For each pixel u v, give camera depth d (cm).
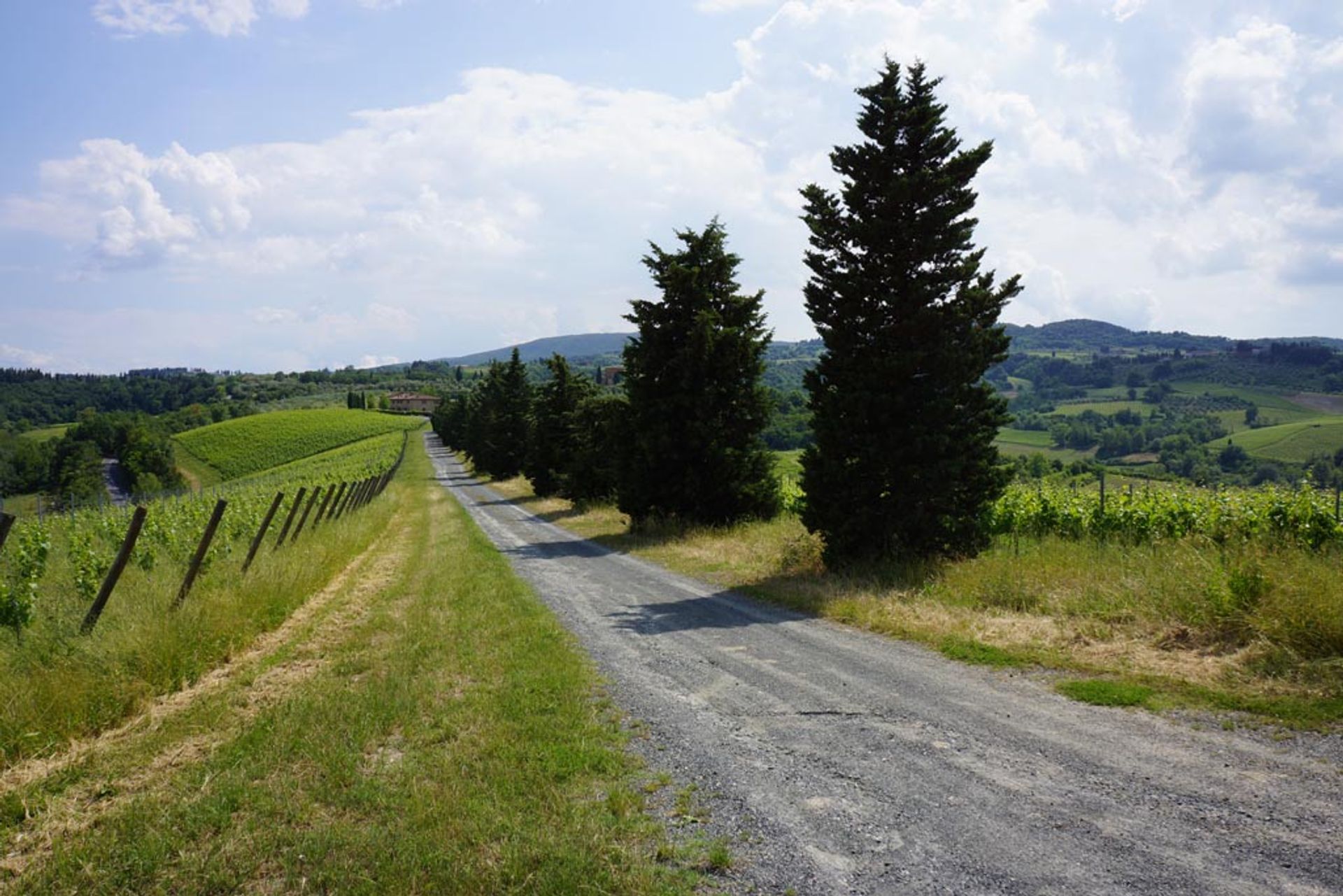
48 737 595
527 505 3766
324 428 12888
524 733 589
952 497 1411
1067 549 1245
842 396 1397
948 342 1371
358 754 548
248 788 498
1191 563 917
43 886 393
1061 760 526
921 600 1091
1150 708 621
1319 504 1313
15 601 797
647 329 2266
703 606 1172
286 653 871
